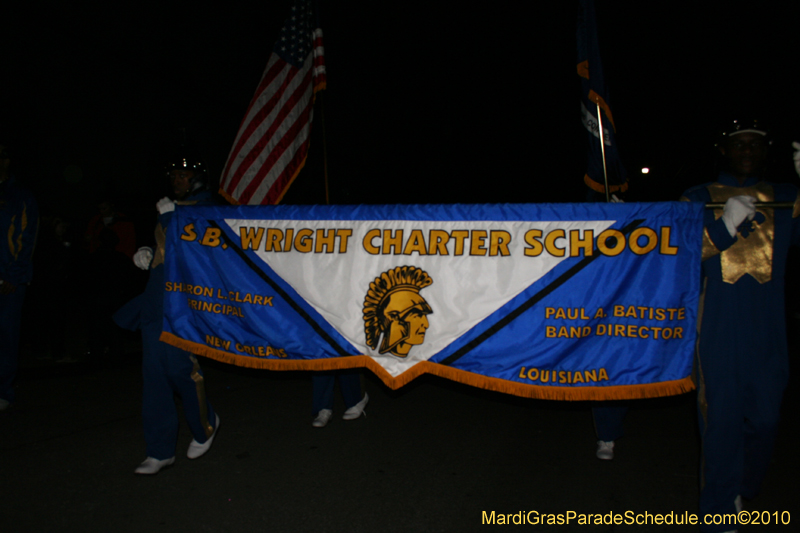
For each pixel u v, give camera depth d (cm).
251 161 495
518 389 284
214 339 331
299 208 325
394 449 414
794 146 269
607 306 279
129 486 349
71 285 644
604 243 282
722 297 277
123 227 660
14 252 468
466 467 384
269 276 324
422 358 298
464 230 297
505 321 288
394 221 308
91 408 496
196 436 382
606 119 422
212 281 334
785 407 510
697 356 284
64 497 334
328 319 312
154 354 351
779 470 374
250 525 306
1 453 397
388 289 305
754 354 274
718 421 275
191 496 338
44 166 786
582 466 386
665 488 352
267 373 628
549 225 288
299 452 407
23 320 694
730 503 276
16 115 749
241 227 333
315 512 321
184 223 343
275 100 502
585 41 412
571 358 281
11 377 482
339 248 315
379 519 314
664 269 275
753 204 261
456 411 503
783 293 281
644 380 273
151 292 353
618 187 431
